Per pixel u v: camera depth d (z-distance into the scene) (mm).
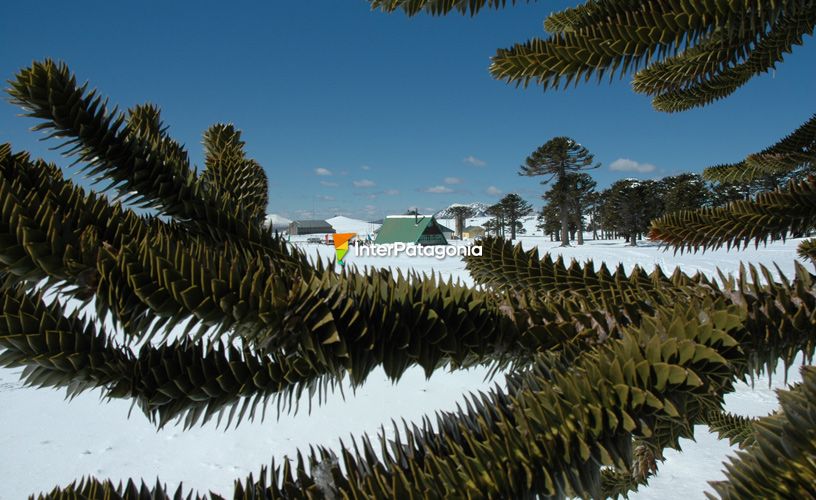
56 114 841
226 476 5910
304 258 924
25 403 7816
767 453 619
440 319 780
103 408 7707
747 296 791
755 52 1385
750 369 719
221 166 1312
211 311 660
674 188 22656
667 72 1331
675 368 645
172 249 717
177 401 658
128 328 652
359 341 738
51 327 631
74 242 663
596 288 1017
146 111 1134
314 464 679
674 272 949
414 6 1126
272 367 703
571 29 1102
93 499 645
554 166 44000
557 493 615
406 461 677
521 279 1104
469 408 735
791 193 1095
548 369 765
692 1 863
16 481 5758
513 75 1062
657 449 953
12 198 648
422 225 53875
